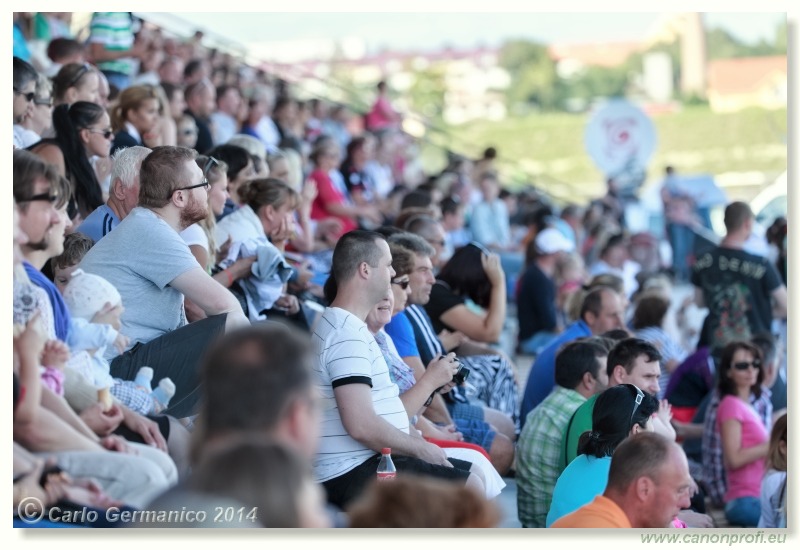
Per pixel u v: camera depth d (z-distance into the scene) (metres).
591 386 12.68
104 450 8.91
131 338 10.51
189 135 19.80
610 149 42.56
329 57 70.81
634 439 8.77
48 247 9.56
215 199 12.78
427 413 13.07
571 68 86.81
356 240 10.55
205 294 10.47
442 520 6.00
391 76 82.25
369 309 10.56
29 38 22.67
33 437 8.76
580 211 38.28
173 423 9.54
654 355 12.38
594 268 28.94
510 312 28.52
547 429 12.50
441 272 15.66
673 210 41.09
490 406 15.24
